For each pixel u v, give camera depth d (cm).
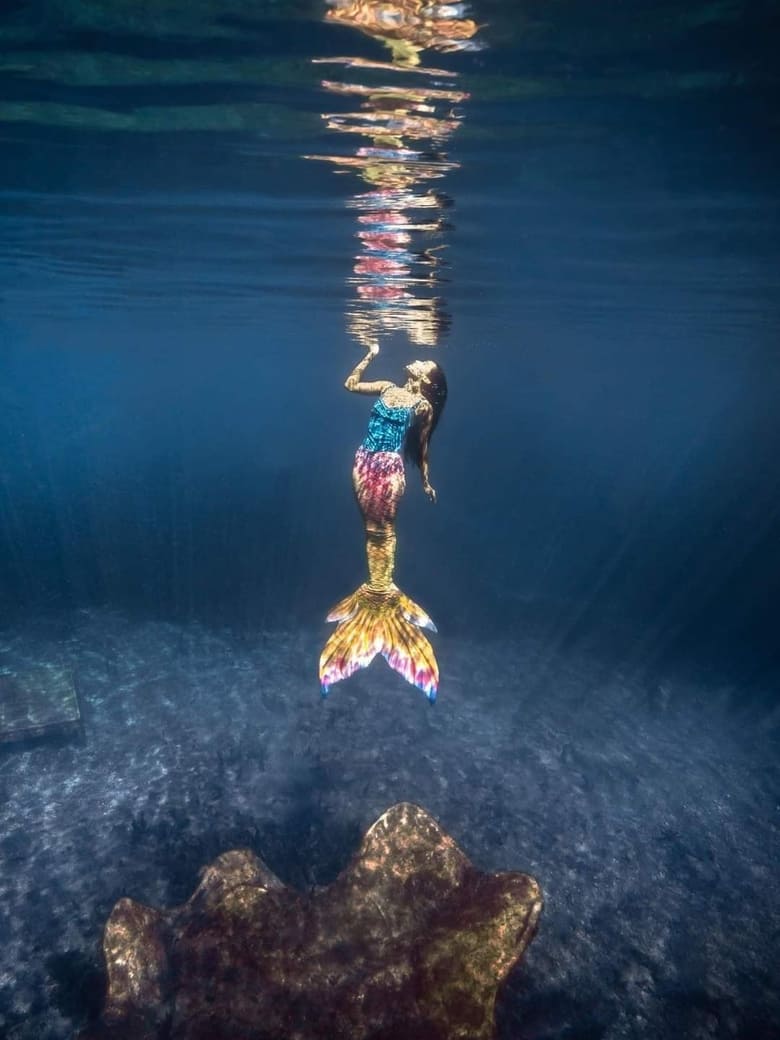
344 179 1009
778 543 3206
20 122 818
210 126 818
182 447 5678
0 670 1505
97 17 584
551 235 1318
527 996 895
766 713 1680
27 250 1648
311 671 1667
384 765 1338
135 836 1098
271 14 569
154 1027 625
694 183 992
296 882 1039
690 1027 880
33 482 3644
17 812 1123
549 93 711
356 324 2959
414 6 548
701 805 1334
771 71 652
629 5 540
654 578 2631
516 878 720
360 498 274
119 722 1396
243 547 2539
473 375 7794
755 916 1072
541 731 1522
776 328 2658
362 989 639
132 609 1923
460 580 2408
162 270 1873
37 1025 795
